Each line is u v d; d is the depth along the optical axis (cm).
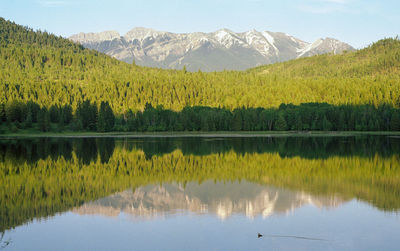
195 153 7956
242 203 3750
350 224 3052
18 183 4803
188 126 16538
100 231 2961
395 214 3322
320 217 3256
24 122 15812
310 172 5506
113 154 7875
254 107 19775
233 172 5566
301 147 9144
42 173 5547
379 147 8988
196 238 2781
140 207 3638
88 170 5812
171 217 3297
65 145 10075
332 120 16238
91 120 16700
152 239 2775
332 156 7294
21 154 7900
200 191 4312
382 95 18900
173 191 4322
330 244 2628
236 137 13425
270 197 3994
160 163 6500
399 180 4853
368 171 5556
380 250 2509
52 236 2872
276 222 3128
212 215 3347
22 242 2748
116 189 4444
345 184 4634
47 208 3628
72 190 4388
